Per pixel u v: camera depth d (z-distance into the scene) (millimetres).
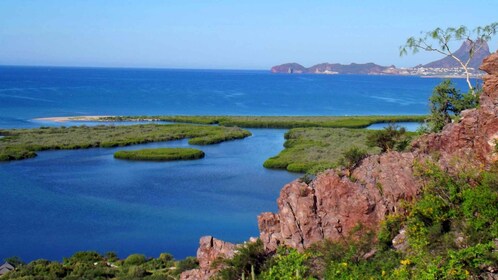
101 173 84938
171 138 120125
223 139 118688
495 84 25703
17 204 67250
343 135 117188
